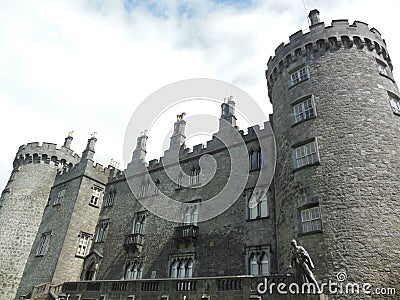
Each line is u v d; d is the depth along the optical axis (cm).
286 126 1880
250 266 1873
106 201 3067
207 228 2198
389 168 1499
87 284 2072
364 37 1902
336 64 1831
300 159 1716
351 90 1723
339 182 1501
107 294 1903
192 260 2141
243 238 1986
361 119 1628
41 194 3300
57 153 3541
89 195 3011
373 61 1845
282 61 2091
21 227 3108
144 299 1703
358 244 1342
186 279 1598
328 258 1366
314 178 1577
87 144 3294
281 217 1708
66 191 3106
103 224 2906
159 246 2391
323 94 1770
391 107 1706
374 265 1291
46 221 3080
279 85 2081
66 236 2698
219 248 2059
